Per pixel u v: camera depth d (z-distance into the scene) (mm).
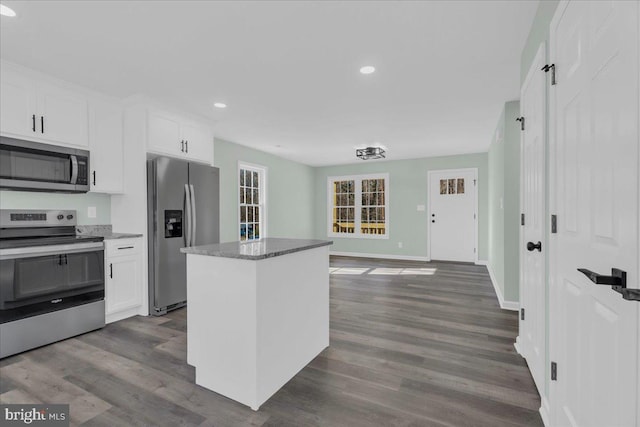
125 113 3355
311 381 2025
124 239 3123
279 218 6672
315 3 1798
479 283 4676
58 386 1959
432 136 4922
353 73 2699
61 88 2852
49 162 2773
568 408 1320
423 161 6891
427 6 1825
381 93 3146
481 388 1925
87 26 2016
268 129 4492
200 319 1968
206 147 3994
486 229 6305
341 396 1858
